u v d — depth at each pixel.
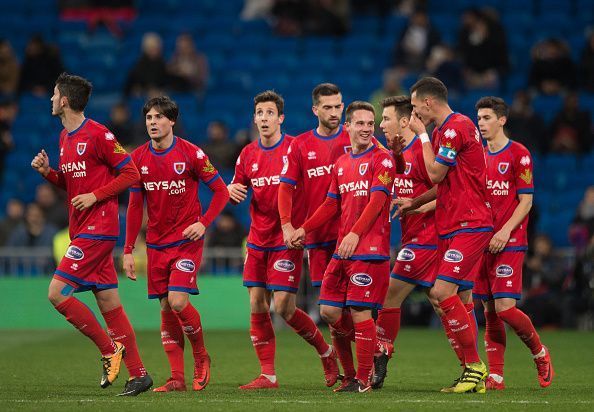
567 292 57.41
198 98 75.38
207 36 82.38
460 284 29.97
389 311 32.09
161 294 31.56
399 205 31.00
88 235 29.45
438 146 31.19
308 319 32.66
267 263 32.72
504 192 32.62
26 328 58.91
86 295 57.91
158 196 31.08
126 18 84.44
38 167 30.45
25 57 76.69
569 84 74.00
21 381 33.66
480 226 29.89
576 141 69.31
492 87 73.81
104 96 78.12
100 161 29.78
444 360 41.31
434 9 82.50
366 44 79.94
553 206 66.81
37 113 75.31
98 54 81.31
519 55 78.62
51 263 59.66
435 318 58.25
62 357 42.34
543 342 49.69
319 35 80.62
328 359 32.88
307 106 75.06
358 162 30.08
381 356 31.72
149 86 73.81
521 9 81.62
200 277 58.91
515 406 26.55
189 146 31.22
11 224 60.78
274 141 33.00
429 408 26.06
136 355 30.03
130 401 27.64
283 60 79.00
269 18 83.88
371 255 29.64
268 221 32.69
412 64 73.44
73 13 84.81
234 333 55.69
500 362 32.56
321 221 30.91
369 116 29.83
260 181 32.72
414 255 31.92
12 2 84.56
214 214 31.28
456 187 30.05
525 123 67.88
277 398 28.45
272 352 32.59
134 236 31.59
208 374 31.84
